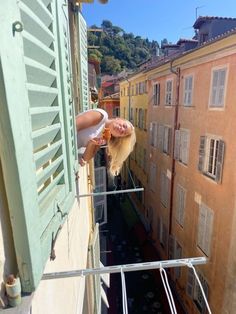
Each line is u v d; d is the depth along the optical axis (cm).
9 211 120
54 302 265
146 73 1923
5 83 102
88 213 821
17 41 113
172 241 1450
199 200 1103
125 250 1866
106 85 4075
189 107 1188
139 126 2273
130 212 2378
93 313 734
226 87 891
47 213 156
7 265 123
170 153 1458
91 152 296
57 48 192
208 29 1784
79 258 502
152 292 1456
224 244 912
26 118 123
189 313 1206
